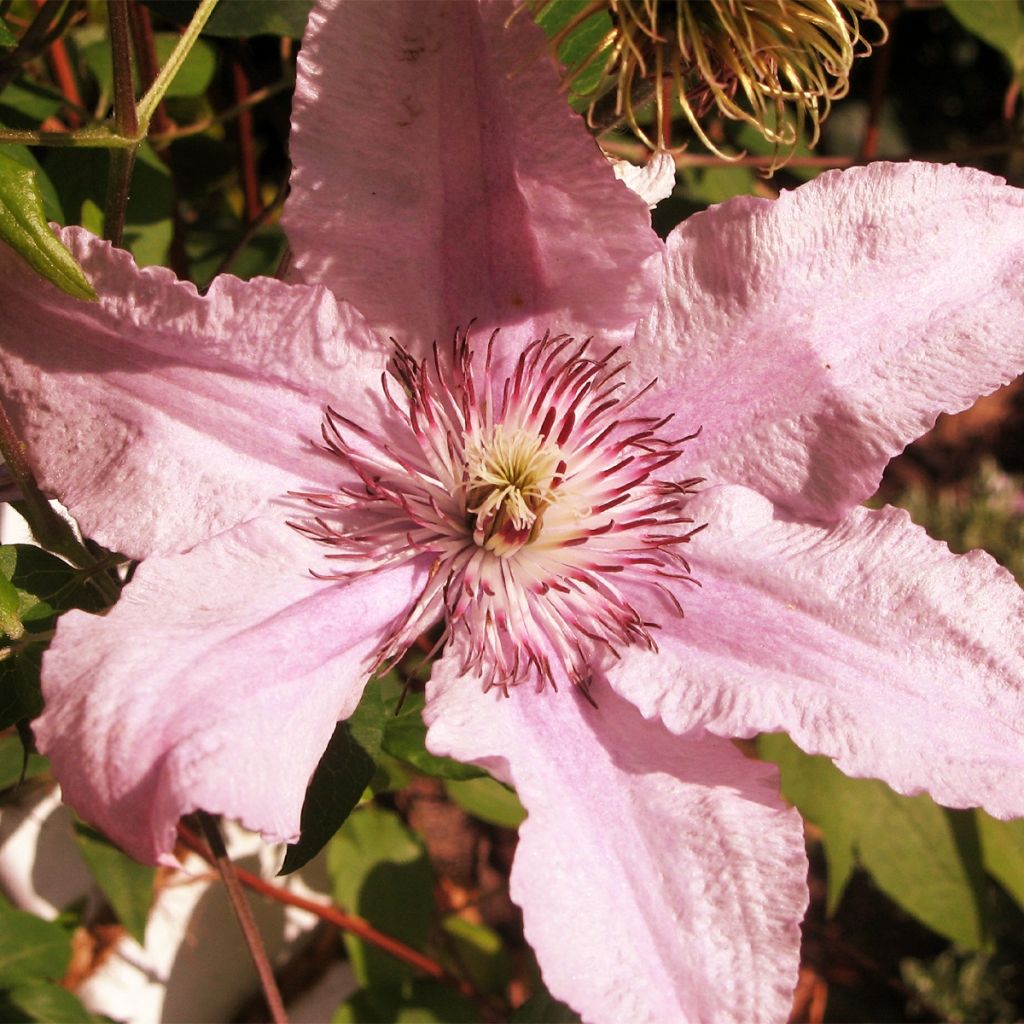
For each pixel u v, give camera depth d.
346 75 0.23
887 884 0.37
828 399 0.25
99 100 0.33
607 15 0.25
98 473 0.23
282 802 0.21
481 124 0.23
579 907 0.22
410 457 0.25
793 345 0.25
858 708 0.23
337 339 0.24
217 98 0.35
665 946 0.22
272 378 0.24
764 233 0.25
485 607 0.25
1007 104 0.37
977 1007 0.54
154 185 0.30
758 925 0.22
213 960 0.35
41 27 0.28
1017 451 0.76
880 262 0.25
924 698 0.24
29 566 0.24
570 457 0.26
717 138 0.35
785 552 0.25
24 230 0.21
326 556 0.24
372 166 0.23
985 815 0.39
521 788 0.22
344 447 0.24
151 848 0.20
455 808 0.51
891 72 0.77
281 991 0.36
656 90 0.23
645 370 0.25
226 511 0.23
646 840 0.23
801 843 0.23
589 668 0.25
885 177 0.25
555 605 0.25
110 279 0.22
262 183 0.40
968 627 0.24
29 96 0.30
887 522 0.25
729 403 0.25
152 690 0.21
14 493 0.25
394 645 0.24
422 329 0.25
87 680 0.21
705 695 0.24
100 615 0.23
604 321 0.25
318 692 0.22
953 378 0.25
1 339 0.23
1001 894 0.55
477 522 0.25
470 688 0.24
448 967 0.40
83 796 0.20
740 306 0.25
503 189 0.24
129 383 0.23
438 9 0.23
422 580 0.25
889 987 0.56
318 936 0.37
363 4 0.23
